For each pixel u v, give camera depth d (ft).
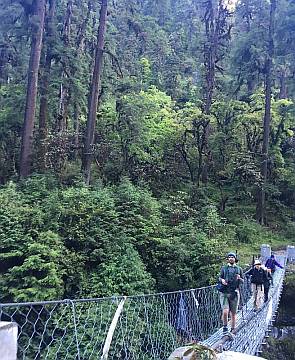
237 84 87.10
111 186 56.70
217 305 30.68
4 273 39.73
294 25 81.25
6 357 6.76
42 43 64.49
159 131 77.05
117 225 44.19
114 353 20.24
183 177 77.71
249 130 84.64
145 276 40.06
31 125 58.03
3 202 43.86
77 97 65.51
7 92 69.92
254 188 79.97
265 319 32.86
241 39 84.64
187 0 161.68
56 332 19.44
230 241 60.23
